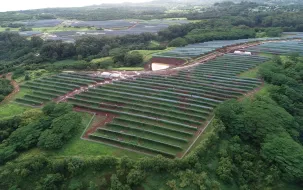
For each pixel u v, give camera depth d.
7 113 94.62
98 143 75.38
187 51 162.62
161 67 145.38
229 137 76.12
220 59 143.62
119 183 58.53
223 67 131.75
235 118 77.62
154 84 115.31
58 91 111.00
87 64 144.62
